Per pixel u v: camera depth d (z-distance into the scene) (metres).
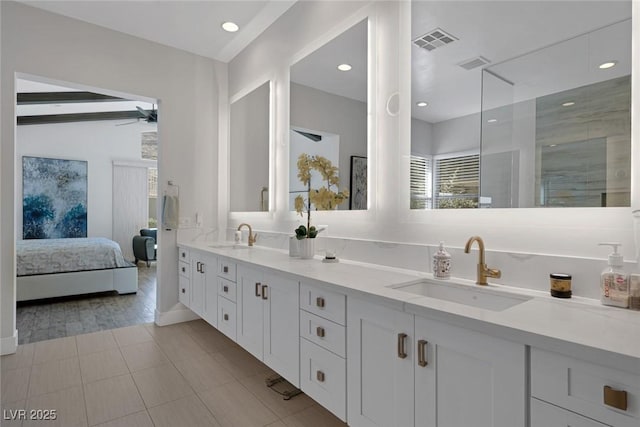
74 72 2.92
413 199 1.83
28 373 2.30
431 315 1.07
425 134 1.78
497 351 0.92
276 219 2.96
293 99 2.73
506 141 1.45
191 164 3.52
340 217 2.26
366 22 2.11
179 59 3.47
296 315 1.72
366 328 1.33
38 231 6.48
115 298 4.52
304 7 2.62
